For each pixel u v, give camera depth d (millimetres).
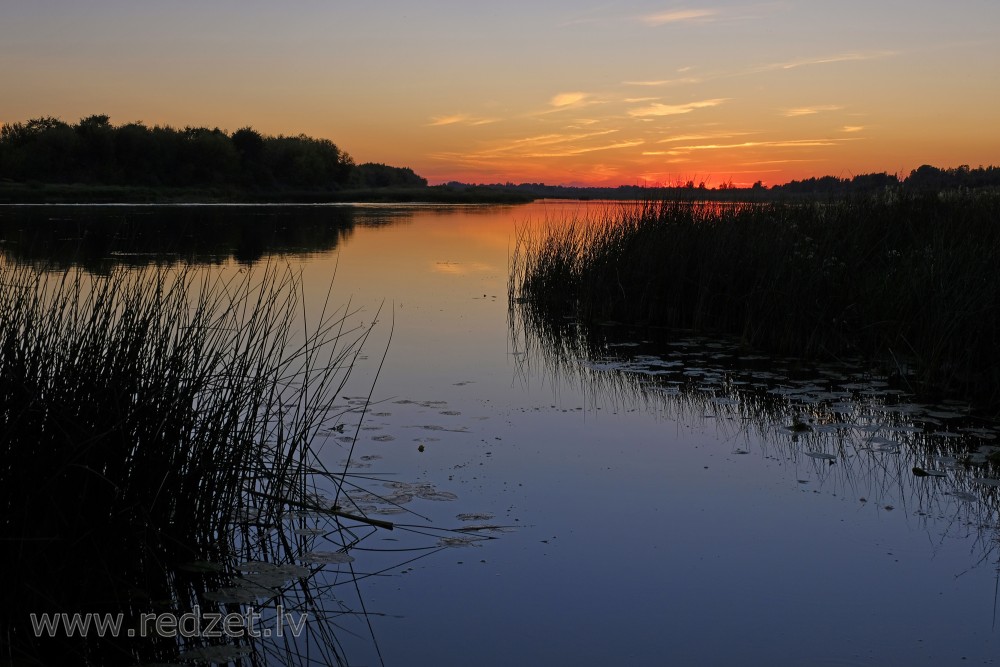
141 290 4680
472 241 24016
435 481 5160
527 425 6340
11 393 3662
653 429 6281
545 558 4168
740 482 5195
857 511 4746
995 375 7020
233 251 18547
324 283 13648
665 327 10641
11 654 3244
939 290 8188
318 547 4281
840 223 11133
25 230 21359
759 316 9484
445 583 3916
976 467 5418
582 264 12523
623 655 3328
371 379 7625
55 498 3674
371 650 3373
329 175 71250
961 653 3340
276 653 3354
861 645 3400
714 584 3902
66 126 51000
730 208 12086
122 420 3885
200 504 4250
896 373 7836
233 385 4617
